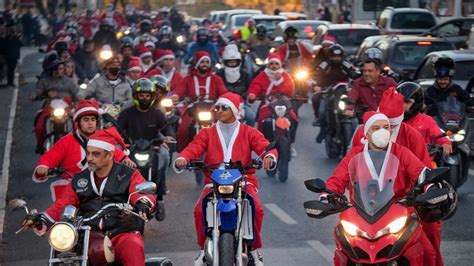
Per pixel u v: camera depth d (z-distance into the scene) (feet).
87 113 61.62
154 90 75.97
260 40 184.24
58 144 62.18
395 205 45.50
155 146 73.10
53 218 47.78
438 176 45.93
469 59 110.32
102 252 45.39
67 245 42.98
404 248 44.57
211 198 53.57
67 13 426.51
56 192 62.18
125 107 77.05
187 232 74.84
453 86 83.61
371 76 90.33
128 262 46.47
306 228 74.95
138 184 46.83
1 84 209.77
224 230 51.55
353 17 244.42
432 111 83.30
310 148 118.01
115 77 98.53
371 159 47.11
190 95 97.76
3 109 169.27
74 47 185.78
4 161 112.98
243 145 57.52
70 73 110.93
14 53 207.92
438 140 63.52
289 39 140.15
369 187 45.96
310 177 97.86
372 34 187.52
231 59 105.50
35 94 106.83
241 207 52.08
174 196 89.76
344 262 45.75
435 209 47.47
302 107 162.91
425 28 206.08
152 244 71.15
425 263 49.49
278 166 94.22
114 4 465.47
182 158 56.54
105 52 142.61
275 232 73.67
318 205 46.16
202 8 542.16
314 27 223.30
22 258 68.69
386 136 47.37
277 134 93.56
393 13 207.00
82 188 48.65
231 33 280.31
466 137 83.15
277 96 96.02
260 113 96.02
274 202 85.35
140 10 479.41
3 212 83.97
